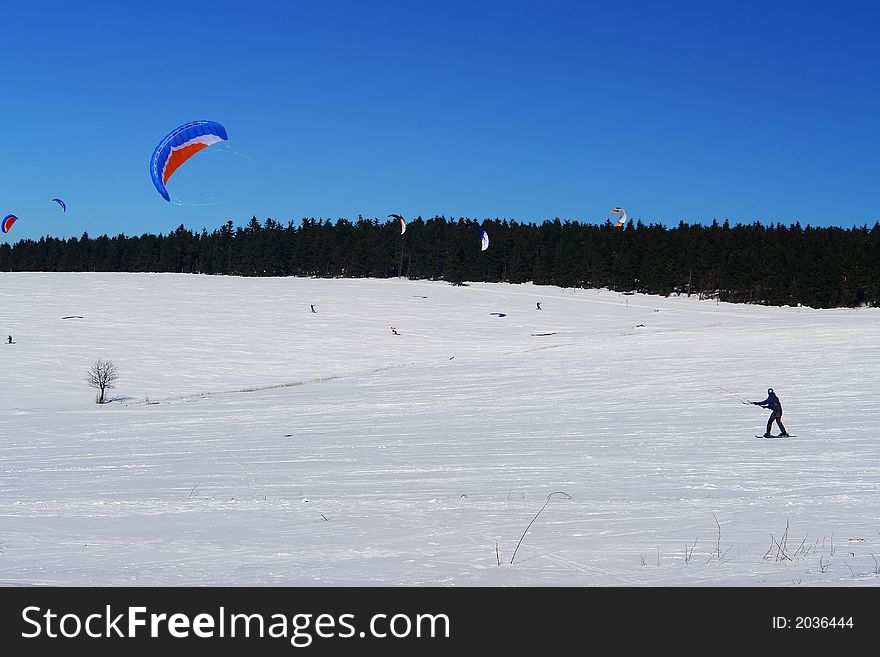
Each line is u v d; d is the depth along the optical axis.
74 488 14.90
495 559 7.28
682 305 85.25
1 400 39.59
